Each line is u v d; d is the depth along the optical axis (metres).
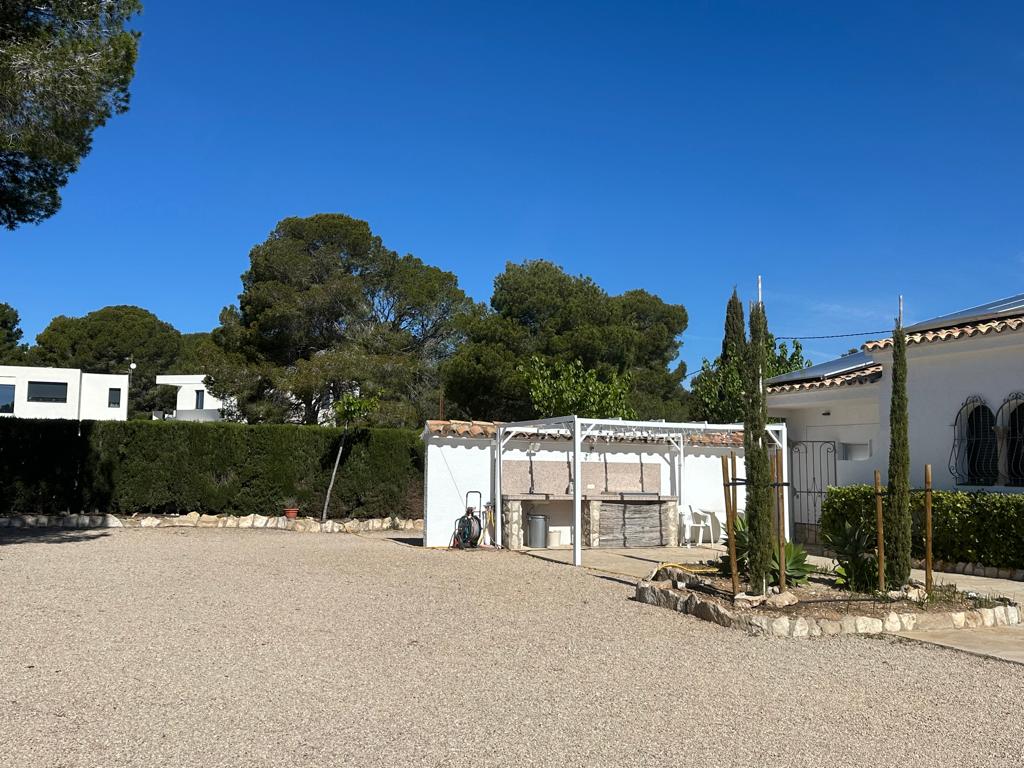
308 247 36.06
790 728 5.22
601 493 17.55
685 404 35.44
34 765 4.33
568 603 10.00
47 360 55.47
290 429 21.31
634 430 16.12
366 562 13.83
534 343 31.97
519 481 17.25
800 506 18.36
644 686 6.18
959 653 7.43
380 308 37.41
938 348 13.65
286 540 17.78
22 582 10.63
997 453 12.85
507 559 14.73
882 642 7.87
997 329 12.59
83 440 19.75
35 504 19.38
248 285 35.22
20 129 13.52
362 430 21.92
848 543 9.90
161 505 20.33
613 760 4.60
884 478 14.70
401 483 22.17
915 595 9.30
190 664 6.56
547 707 5.59
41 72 13.05
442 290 37.88
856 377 16.25
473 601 10.02
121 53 14.38
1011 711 5.66
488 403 31.80
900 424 9.61
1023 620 8.98
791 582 10.04
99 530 18.81
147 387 56.06
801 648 7.58
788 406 17.97
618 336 31.14
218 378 32.62
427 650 7.26
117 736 4.83
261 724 5.11
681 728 5.19
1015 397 12.62
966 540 12.59
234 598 9.77
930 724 5.35
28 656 6.70
